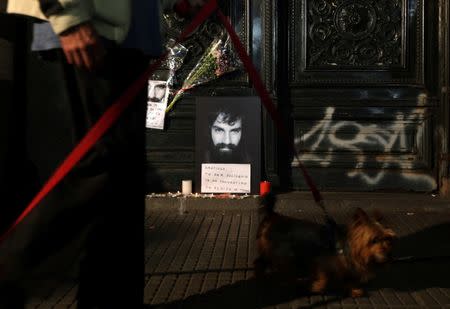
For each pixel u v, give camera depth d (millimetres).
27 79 2621
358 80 6801
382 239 3340
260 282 3904
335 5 6820
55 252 2434
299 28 6828
